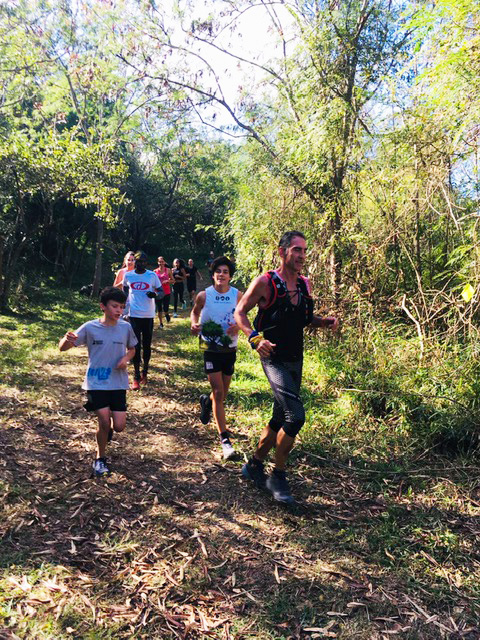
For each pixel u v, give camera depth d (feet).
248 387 22.39
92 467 14.43
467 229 21.90
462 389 17.04
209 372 15.96
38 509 12.01
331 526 11.86
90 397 13.88
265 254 30.12
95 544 10.81
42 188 44.47
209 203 96.43
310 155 26.73
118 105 63.52
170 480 13.89
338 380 20.89
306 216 29.22
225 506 12.57
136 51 32.50
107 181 48.78
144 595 9.32
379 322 22.39
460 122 19.36
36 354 27.78
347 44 26.76
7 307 43.27
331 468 14.76
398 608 9.24
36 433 16.78
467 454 15.40
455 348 18.72
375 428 17.38
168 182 98.22
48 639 8.15
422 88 22.07
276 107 31.35
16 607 8.80
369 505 12.81
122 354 14.10
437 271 23.72
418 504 12.86
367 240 24.63
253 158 31.09
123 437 16.90
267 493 13.33
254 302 12.64
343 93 27.02
